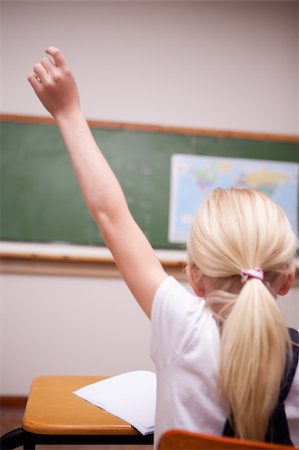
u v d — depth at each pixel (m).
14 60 3.02
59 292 2.99
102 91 3.08
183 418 0.65
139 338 3.03
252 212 0.68
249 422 0.62
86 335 3.00
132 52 3.10
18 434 0.89
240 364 0.61
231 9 3.18
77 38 3.06
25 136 3.01
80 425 0.88
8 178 2.99
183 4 3.15
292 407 0.67
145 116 3.11
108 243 0.73
